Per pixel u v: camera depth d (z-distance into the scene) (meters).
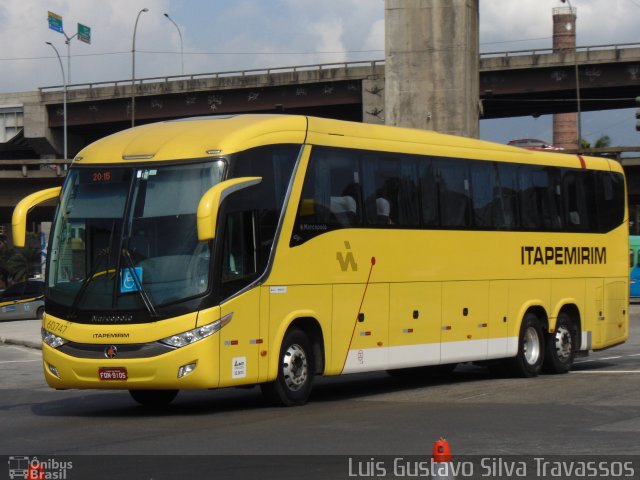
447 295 18.73
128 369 14.19
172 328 14.09
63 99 89.25
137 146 15.09
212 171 14.49
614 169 23.56
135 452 11.56
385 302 17.38
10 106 100.00
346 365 16.59
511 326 20.31
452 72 36.75
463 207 19.20
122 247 14.55
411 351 17.89
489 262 19.75
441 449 6.52
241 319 14.64
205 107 85.56
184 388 14.21
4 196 63.28
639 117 33.84
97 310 14.48
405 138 18.14
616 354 27.69
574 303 22.06
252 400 17.23
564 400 16.38
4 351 30.45
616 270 23.52
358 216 16.88
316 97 82.38
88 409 16.36
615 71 77.31
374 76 79.81
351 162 16.83
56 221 15.24
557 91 79.56
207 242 14.28
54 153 92.88
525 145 64.06
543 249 21.19
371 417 14.33
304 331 16.08
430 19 36.91
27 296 48.44
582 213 22.42
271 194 15.26
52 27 87.31
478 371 22.86
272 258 15.20
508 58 79.19
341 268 16.50
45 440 12.69
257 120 15.45
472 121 37.38
